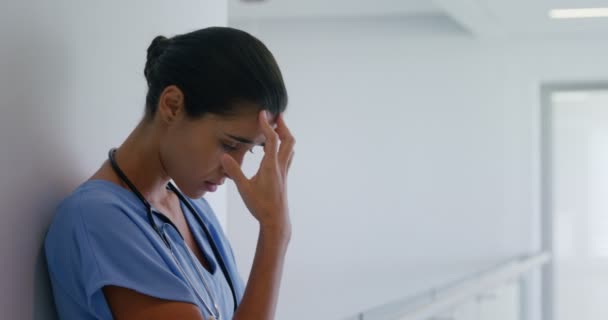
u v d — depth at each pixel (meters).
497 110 5.55
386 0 5.31
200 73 1.14
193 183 1.19
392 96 5.70
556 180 5.82
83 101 1.32
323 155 5.78
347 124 5.75
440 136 5.63
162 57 1.18
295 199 5.80
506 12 4.78
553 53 5.47
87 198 1.13
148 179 1.23
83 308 1.15
